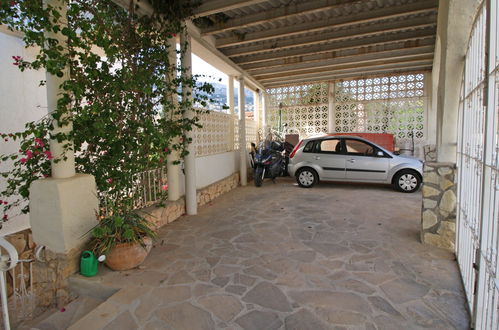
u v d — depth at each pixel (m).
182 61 5.09
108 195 3.82
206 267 3.21
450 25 3.03
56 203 2.97
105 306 2.53
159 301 2.59
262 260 3.36
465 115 3.00
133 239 3.16
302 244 3.80
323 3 4.64
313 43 6.29
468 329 2.17
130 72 3.78
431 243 3.68
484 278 1.95
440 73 3.70
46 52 2.72
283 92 10.66
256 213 5.32
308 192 7.07
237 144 8.50
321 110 10.18
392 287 2.74
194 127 5.78
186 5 4.64
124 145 3.88
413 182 6.78
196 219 5.03
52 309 3.07
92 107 3.15
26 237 3.62
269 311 2.41
